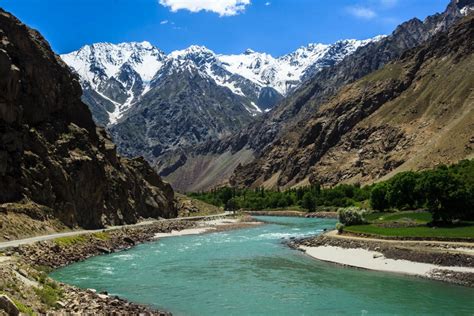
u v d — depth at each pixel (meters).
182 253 86.25
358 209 109.19
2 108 88.75
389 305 48.12
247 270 68.31
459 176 103.62
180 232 128.12
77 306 39.22
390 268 66.25
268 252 87.00
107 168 128.88
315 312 45.97
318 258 78.25
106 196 122.19
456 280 58.12
